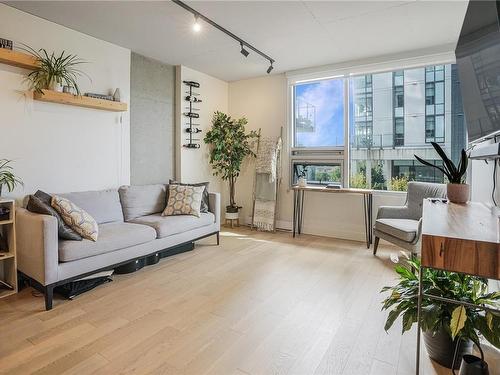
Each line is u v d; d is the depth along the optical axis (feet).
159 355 5.76
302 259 11.45
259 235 15.26
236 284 9.11
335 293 8.53
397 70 13.42
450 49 12.01
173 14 9.67
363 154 14.52
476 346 5.14
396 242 10.69
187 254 12.00
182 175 15.25
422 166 13.28
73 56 10.74
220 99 17.35
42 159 10.03
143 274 9.85
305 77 15.35
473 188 9.23
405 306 5.29
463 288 5.27
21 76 9.46
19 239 8.26
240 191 17.84
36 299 8.04
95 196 10.76
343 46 12.37
